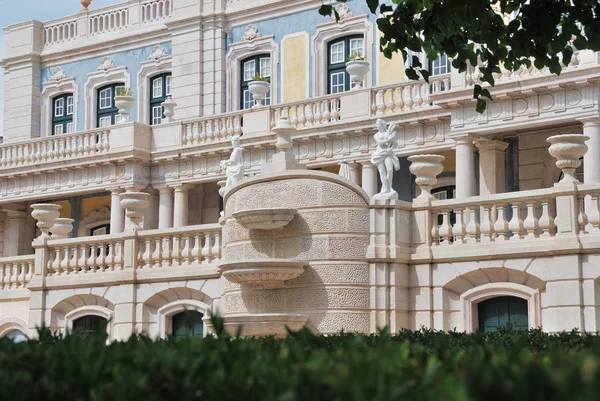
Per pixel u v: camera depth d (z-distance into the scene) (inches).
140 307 928.9
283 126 925.8
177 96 1499.8
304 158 1253.1
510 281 756.0
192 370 204.5
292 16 1418.6
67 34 1654.8
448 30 577.3
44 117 1662.2
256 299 816.3
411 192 1233.4
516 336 461.7
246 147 1300.4
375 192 1205.7
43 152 1477.6
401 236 795.4
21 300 1053.8
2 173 1512.1
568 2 557.0
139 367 212.4
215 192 1407.5
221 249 892.0
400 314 786.2
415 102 1163.3
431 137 1155.3
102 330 294.2
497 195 765.9
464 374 177.3
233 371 199.9
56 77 1651.1
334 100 1232.2
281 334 765.9
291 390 180.1
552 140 736.3
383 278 786.2
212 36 1476.4
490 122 1064.2
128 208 954.1
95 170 1430.9
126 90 1450.5
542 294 737.0
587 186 719.7
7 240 1567.4
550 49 595.2
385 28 584.1
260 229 815.7
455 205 784.3
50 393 209.0
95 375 210.7
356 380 178.1
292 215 796.6
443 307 780.0
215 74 1472.7
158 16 1553.9
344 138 1222.3
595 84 992.9
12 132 1678.2
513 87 1032.2
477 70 1063.0
